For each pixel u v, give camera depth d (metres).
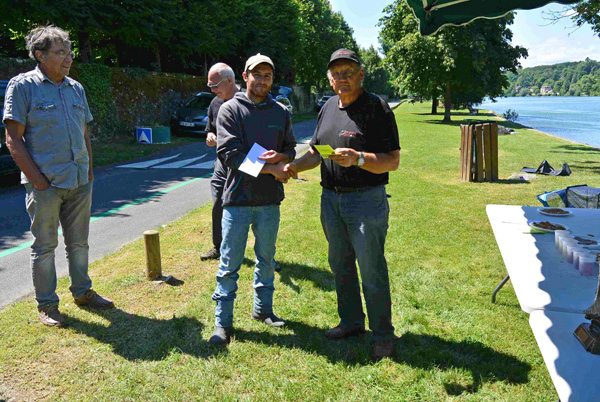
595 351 1.81
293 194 8.17
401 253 5.08
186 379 2.73
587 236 3.01
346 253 3.09
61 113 3.14
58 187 3.17
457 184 9.30
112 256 4.91
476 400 2.56
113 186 8.99
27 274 4.53
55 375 2.76
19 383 2.67
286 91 27.25
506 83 30.56
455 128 24.55
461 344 3.17
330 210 3.00
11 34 19.69
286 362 2.93
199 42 21.28
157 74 19.16
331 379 2.75
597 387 1.62
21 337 3.17
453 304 3.81
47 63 3.08
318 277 4.37
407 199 7.82
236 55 29.41
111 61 25.75
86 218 3.52
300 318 3.55
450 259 4.92
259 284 3.44
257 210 3.20
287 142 3.39
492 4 3.27
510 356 3.02
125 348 3.06
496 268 4.65
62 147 3.16
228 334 3.21
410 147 15.70
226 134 3.05
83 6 14.93
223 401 2.54
